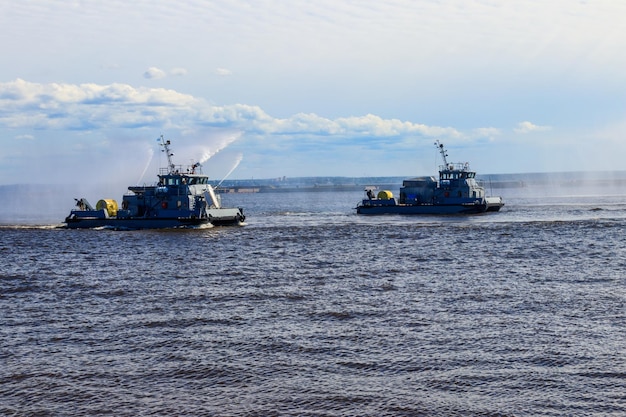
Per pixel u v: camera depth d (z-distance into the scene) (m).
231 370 31.23
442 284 51.72
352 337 36.28
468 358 32.19
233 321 40.56
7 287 54.59
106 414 26.64
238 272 60.88
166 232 99.81
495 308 42.41
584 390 27.94
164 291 51.50
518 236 88.50
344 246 80.81
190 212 103.94
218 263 67.25
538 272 56.84
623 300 43.78
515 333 36.25
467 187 131.75
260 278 57.09
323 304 44.97
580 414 25.78
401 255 71.06
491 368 30.73
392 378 29.84
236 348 34.66
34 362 32.78
